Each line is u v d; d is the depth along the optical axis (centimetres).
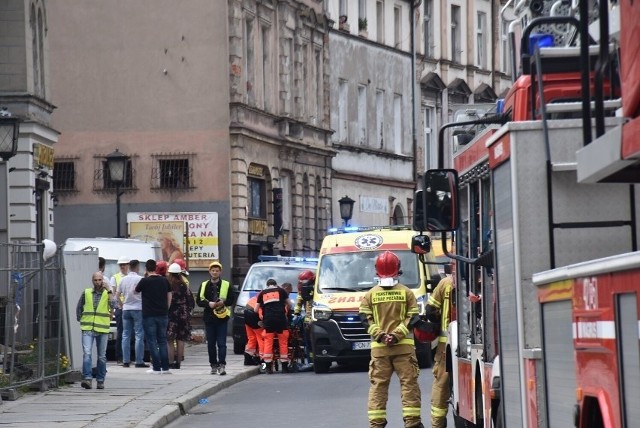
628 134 973
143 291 3872
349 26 8719
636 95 962
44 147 5544
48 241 3222
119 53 6894
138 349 4134
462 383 2027
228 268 6819
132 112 6856
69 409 2825
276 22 7575
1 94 5322
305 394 3353
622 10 995
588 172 1074
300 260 5312
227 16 6856
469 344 1964
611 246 1387
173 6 6875
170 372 3947
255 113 7125
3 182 3212
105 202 6819
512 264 1420
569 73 1586
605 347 1030
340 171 8494
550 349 1222
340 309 4125
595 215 1390
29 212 5334
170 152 6856
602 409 1037
